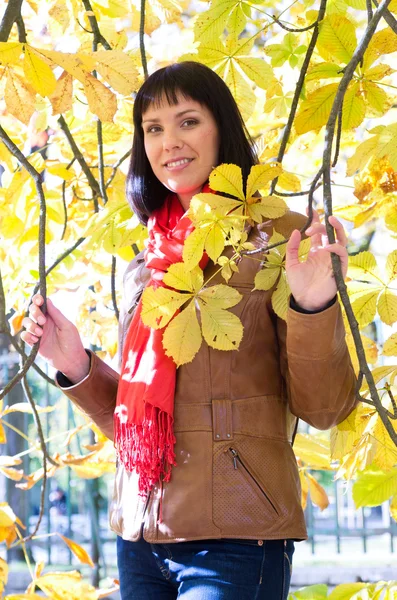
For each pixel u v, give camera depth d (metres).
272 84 2.67
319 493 3.00
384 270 2.03
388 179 2.40
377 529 5.24
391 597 2.52
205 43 2.35
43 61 1.71
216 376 1.91
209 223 1.72
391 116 3.23
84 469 2.99
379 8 1.67
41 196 1.84
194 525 1.82
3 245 3.23
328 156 1.63
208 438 1.87
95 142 3.16
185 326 1.72
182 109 2.09
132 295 2.29
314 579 5.04
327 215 1.62
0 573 2.63
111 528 2.07
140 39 2.60
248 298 1.95
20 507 5.23
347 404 1.91
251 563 1.81
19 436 5.21
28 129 3.04
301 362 1.80
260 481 1.85
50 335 2.21
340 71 2.00
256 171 1.73
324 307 1.77
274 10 3.39
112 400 2.29
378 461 2.25
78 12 2.91
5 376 4.83
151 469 1.88
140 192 2.31
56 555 6.01
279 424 1.94
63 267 3.28
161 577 1.92
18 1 2.07
